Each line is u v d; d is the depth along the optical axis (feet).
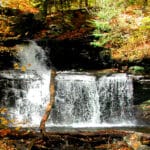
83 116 47.83
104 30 55.11
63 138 31.55
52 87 27.32
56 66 55.98
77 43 55.21
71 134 32.89
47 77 48.98
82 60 54.54
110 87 47.47
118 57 50.93
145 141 32.50
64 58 55.88
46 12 65.98
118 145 32.22
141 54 48.93
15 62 55.83
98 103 47.73
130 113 46.62
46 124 46.88
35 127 43.42
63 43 55.98
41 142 30.19
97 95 47.78
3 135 32.78
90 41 54.70
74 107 47.83
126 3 59.21
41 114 48.24
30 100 48.29
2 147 29.66
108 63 52.21
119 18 56.24
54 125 46.75
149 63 47.93
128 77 47.11
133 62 49.11
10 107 47.80
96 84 47.73
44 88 48.60
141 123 45.55
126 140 32.94
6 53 55.21
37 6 66.13
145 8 57.88
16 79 48.24
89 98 47.78
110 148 31.78
